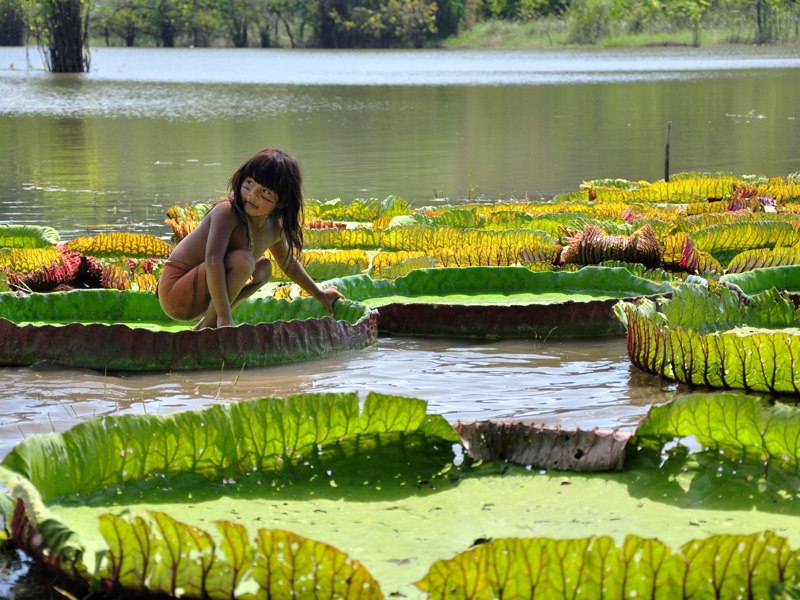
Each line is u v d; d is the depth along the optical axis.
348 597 2.32
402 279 6.50
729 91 30.86
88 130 20.61
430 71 45.09
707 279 6.26
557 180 13.84
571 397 4.61
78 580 2.50
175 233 8.97
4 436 4.07
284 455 3.20
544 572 2.29
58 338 5.21
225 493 2.99
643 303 5.35
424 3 77.25
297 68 49.00
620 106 26.02
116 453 3.00
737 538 2.29
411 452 3.29
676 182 11.03
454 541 2.66
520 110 25.08
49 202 11.74
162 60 58.22
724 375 4.64
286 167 5.20
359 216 10.18
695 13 73.12
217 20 78.38
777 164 15.38
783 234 7.77
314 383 4.88
